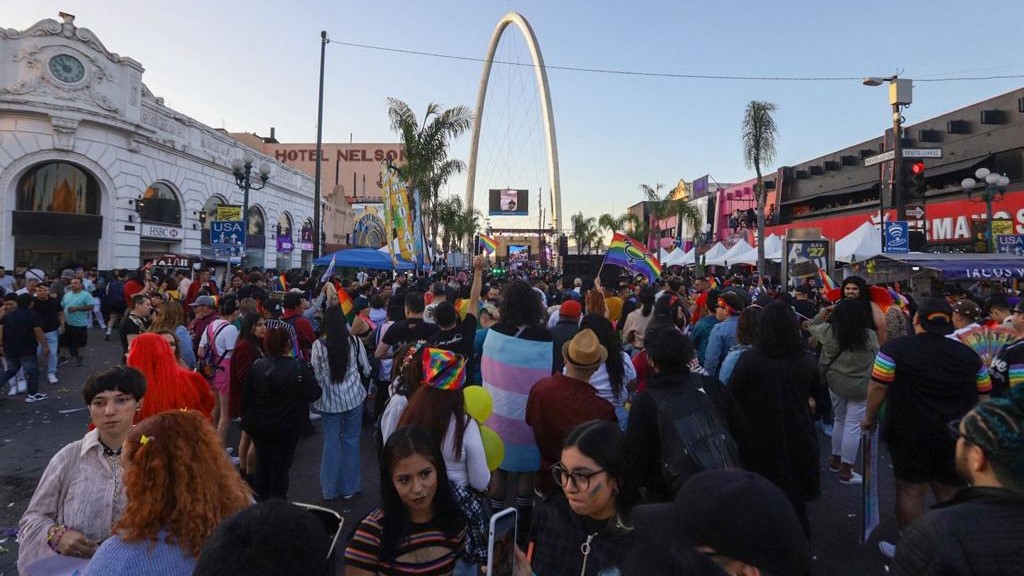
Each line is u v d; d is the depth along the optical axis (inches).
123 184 963.3
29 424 313.3
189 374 163.8
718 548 52.6
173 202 1099.3
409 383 153.6
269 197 1429.6
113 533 79.7
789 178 1713.8
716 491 54.4
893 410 158.2
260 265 1334.9
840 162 1477.6
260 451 192.7
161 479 79.2
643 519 61.5
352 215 2263.8
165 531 78.3
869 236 688.4
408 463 92.4
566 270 1002.7
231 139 1288.1
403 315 310.0
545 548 91.4
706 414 116.1
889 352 157.6
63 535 96.1
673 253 1366.9
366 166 3171.8
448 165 1190.3
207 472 82.7
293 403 188.9
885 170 1133.7
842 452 234.1
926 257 574.9
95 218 935.7
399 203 542.0
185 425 84.1
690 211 1732.3
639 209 2805.1
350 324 289.7
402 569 94.3
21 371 419.5
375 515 97.2
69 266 808.3
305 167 3171.8
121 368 107.9
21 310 359.3
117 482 102.1
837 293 314.2
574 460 84.1
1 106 845.2
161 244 1088.2
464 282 731.4
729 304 231.0
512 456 172.6
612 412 147.7
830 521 198.1
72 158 903.7
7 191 871.1
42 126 877.8
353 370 218.7
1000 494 62.9
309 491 228.2
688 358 123.0
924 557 62.4
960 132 1093.1
